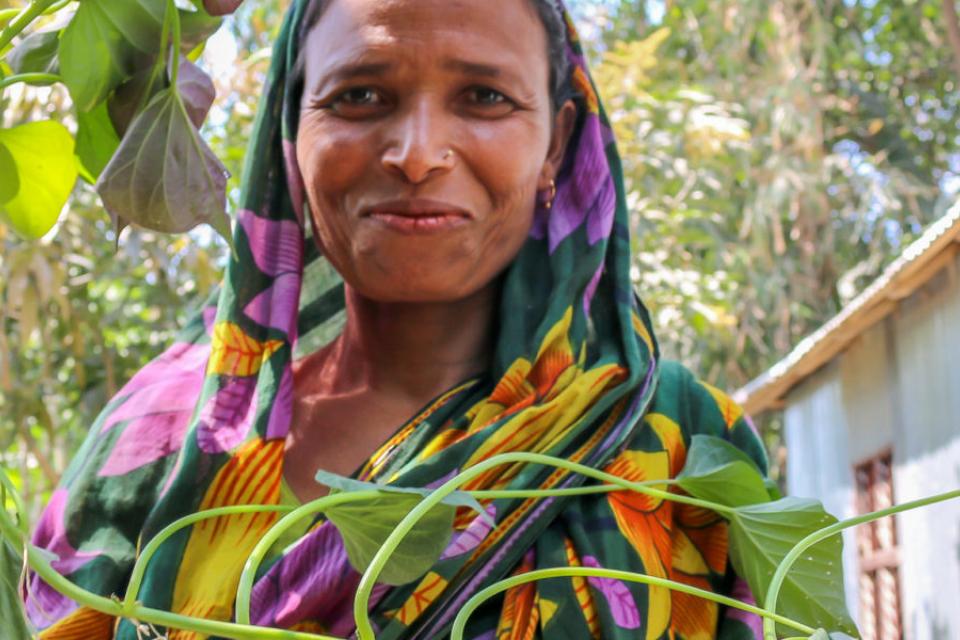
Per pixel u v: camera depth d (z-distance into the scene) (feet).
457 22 3.61
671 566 3.86
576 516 3.72
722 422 4.18
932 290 13.65
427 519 2.57
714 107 20.15
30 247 14.44
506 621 3.53
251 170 4.17
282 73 4.20
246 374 3.97
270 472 3.76
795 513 3.19
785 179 23.50
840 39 27.91
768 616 2.62
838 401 17.85
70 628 3.71
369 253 3.67
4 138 2.83
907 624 14.89
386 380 4.08
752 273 24.54
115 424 4.16
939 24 29.35
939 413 13.65
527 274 4.15
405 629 3.45
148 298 18.24
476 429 3.76
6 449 17.25
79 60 2.65
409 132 3.55
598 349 4.16
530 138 3.73
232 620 3.56
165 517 3.69
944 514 13.50
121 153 2.49
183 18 2.76
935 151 29.66
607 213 4.20
